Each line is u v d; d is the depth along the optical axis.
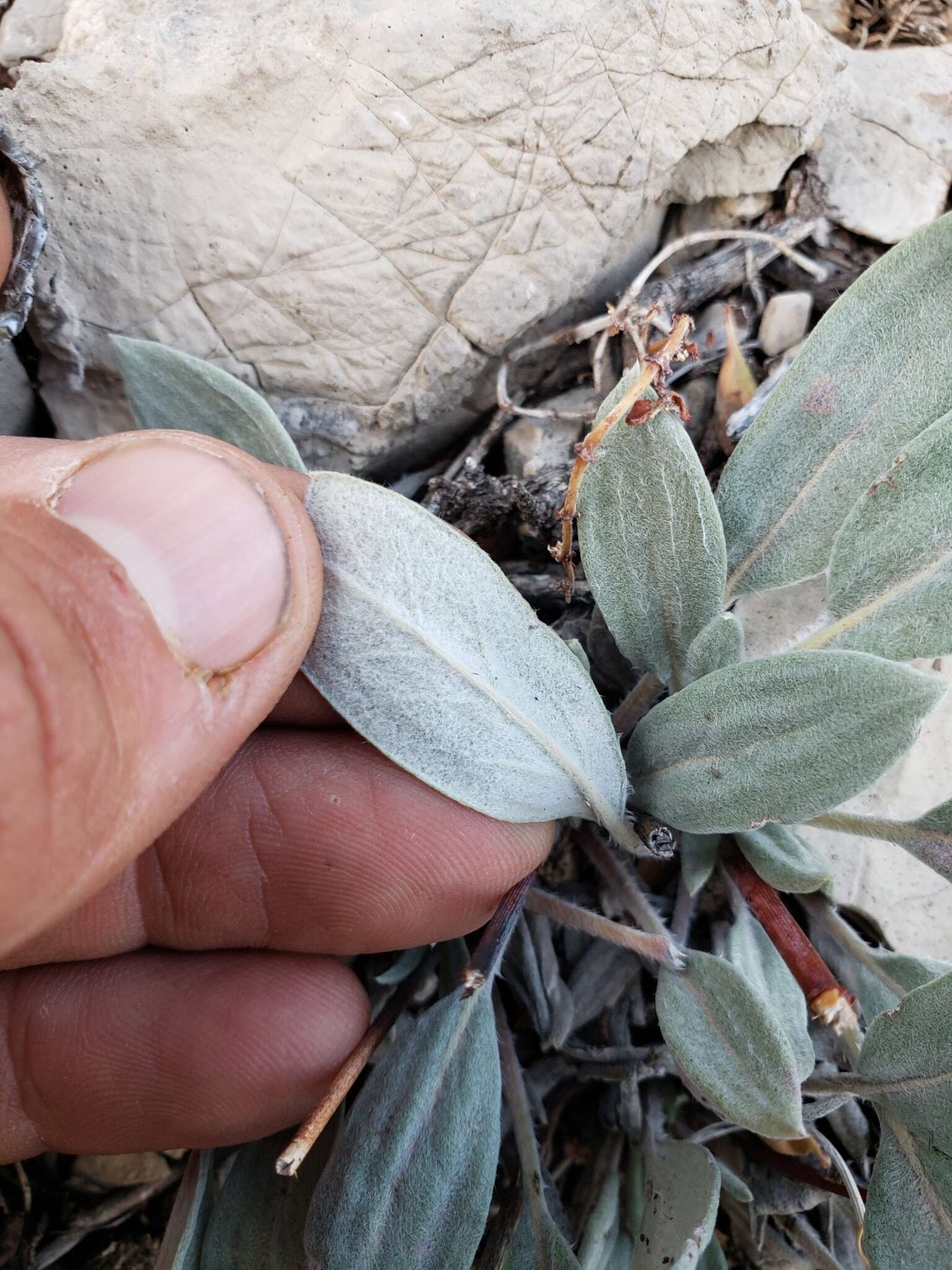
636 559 0.08
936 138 0.11
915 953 0.10
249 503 0.07
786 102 0.10
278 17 0.09
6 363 0.10
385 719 0.07
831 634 0.08
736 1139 0.09
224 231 0.09
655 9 0.09
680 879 0.10
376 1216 0.07
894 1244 0.07
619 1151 0.09
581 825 0.09
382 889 0.09
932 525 0.07
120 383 0.10
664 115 0.09
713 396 0.10
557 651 0.07
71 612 0.06
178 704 0.07
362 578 0.07
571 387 0.11
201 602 0.07
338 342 0.09
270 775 0.09
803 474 0.08
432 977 0.10
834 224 0.11
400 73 0.09
